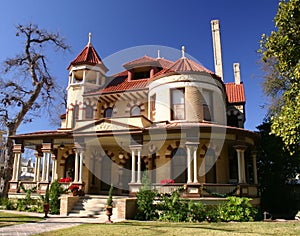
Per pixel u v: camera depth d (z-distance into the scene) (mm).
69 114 23344
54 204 16859
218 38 29234
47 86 29312
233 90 26234
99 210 16156
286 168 23203
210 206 15297
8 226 11367
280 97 22656
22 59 28156
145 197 15000
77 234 9578
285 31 11469
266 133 24141
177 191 15781
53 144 20328
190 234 9555
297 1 10766
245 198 15188
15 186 20312
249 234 9516
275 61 22531
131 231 10234
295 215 18109
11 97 27016
